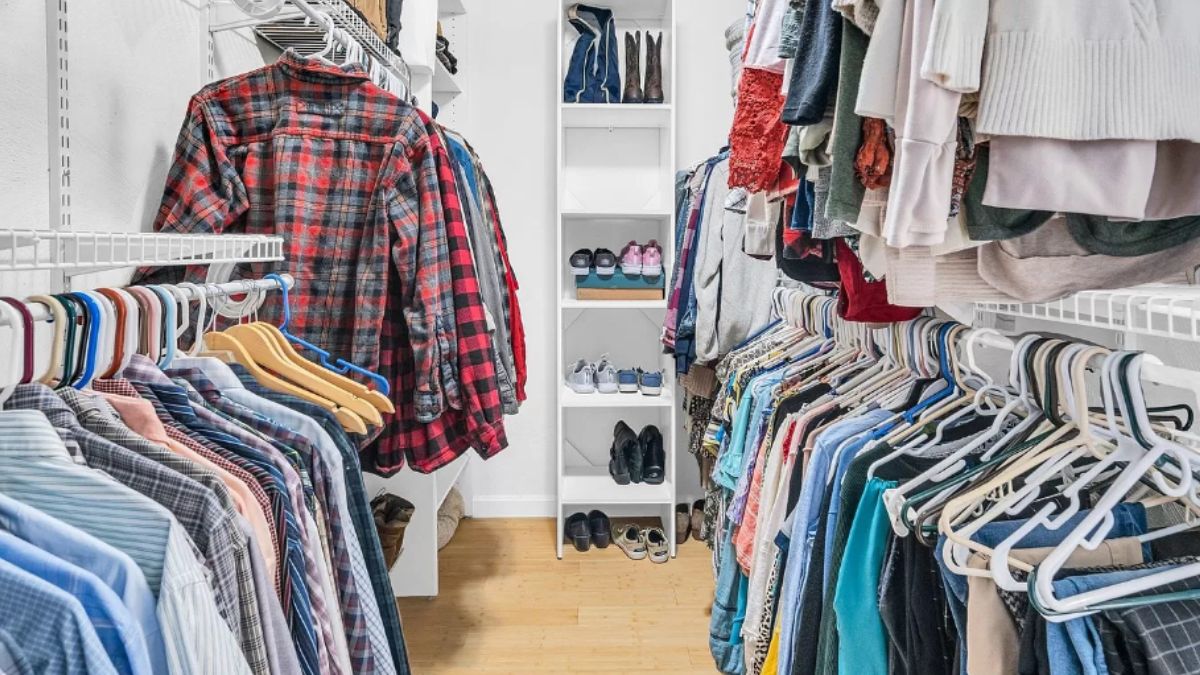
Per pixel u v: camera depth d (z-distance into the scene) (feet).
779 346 6.68
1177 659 1.98
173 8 4.90
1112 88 2.28
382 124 4.70
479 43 9.77
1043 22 2.27
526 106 9.82
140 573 1.72
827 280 4.97
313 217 4.64
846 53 2.82
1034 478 2.51
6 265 2.11
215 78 5.47
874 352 4.83
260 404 3.05
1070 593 2.10
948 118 2.40
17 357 2.01
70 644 1.53
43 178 3.67
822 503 3.66
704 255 7.80
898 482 3.00
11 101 3.43
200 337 3.20
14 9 3.44
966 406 3.44
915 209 2.46
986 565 2.33
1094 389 3.39
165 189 4.49
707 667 6.30
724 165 7.73
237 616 2.09
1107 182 2.35
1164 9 2.29
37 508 1.85
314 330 4.64
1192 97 2.31
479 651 6.55
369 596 3.04
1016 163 2.37
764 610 4.42
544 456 10.05
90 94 3.99
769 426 4.99
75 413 2.25
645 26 9.80
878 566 2.97
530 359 9.98
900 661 2.82
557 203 8.90
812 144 3.19
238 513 2.16
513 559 8.65
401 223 4.59
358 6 5.29
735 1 9.82
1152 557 2.46
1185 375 2.14
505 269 6.66
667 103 9.51
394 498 7.36
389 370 4.83
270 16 4.51
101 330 2.28
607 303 8.93
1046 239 3.12
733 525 6.00
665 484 9.42
